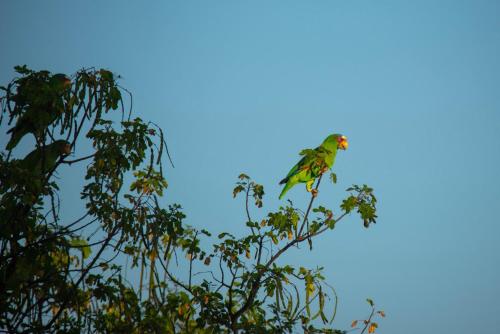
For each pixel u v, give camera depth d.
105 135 11.78
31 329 10.51
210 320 12.73
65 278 11.09
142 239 11.95
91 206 11.78
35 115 11.37
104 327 11.53
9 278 10.84
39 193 10.87
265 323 12.68
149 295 12.38
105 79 11.45
